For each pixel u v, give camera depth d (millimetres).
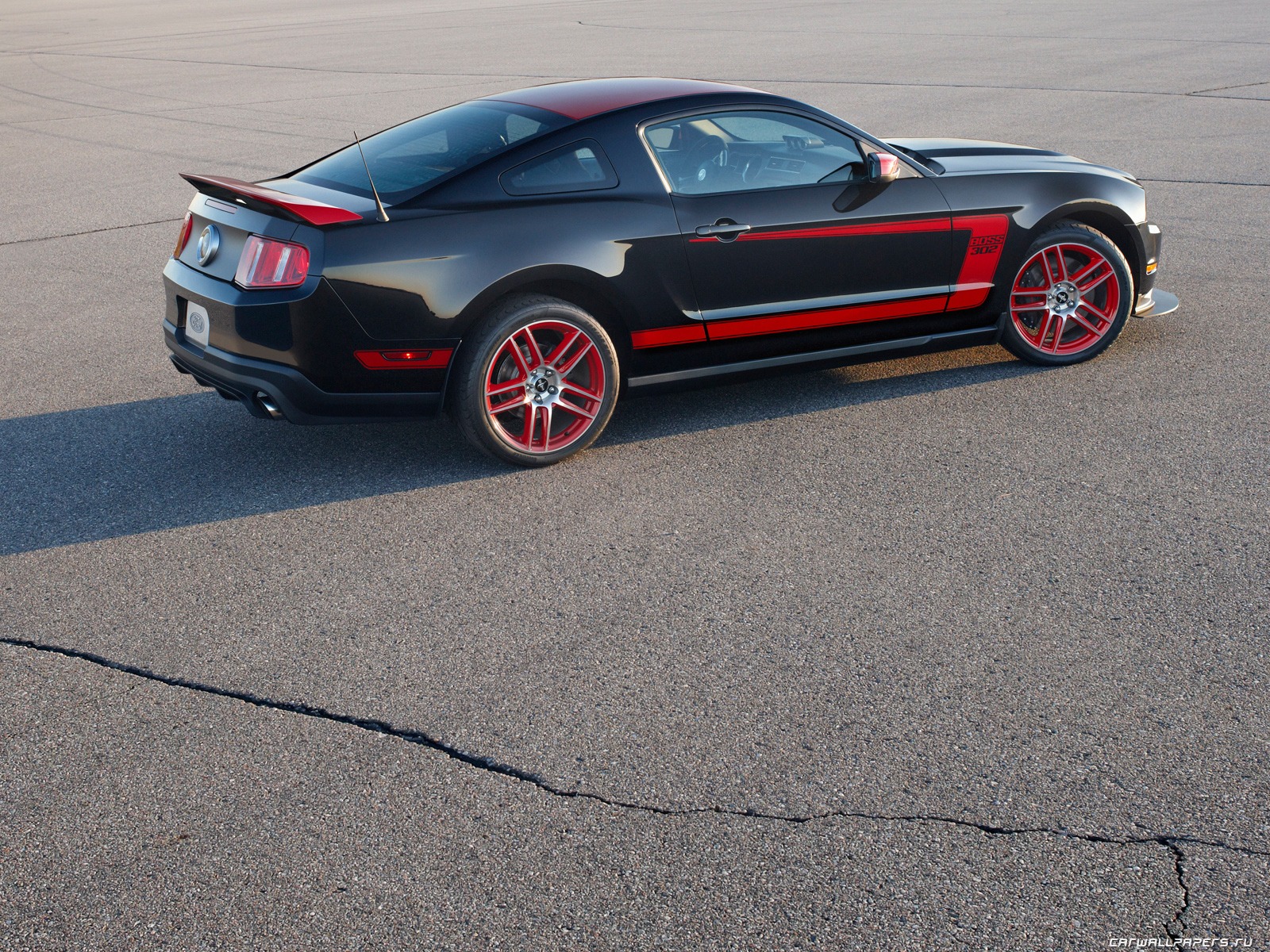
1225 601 3498
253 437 5027
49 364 5992
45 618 3547
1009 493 4285
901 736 2896
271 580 3770
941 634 3354
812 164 4887
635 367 4770
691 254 4621
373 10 36250
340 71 19344
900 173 5051
